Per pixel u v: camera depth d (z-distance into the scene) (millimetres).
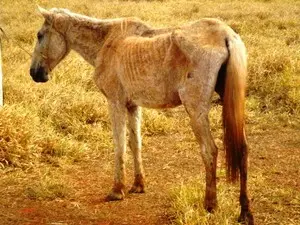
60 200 5523
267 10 18484
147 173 6379
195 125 4656
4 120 6648
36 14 17172
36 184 5930
